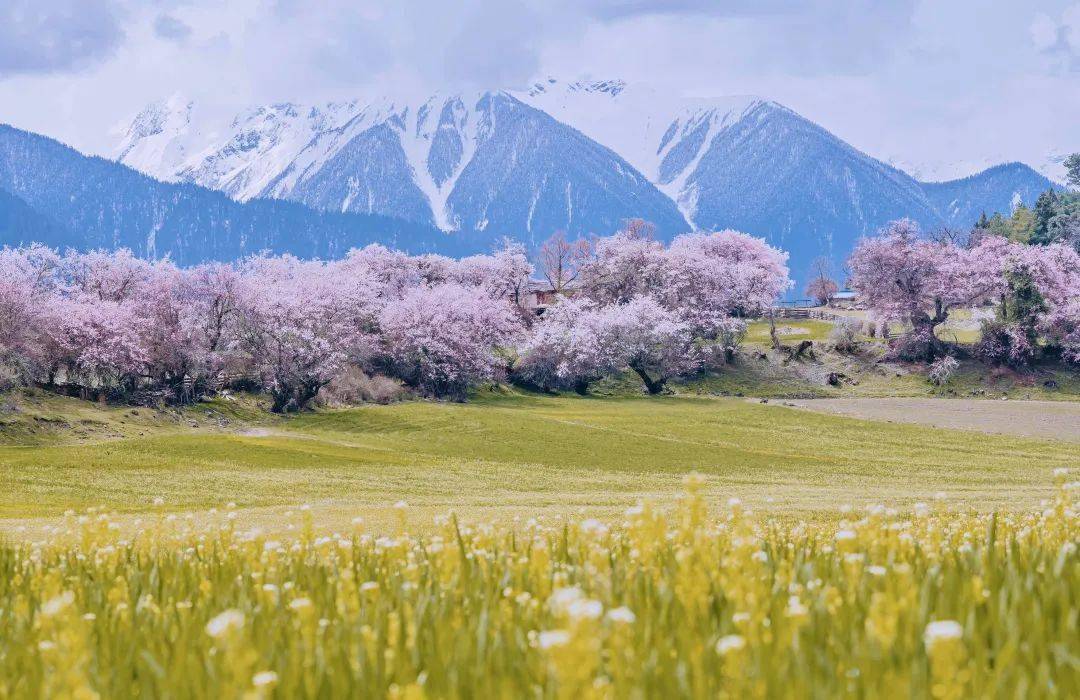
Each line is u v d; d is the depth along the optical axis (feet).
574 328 433.89
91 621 15.19
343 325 363.76
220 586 20.40
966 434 307.78
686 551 17.39
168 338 322.55
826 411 373.20
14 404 265.13
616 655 10.89
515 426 289.12
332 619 16.14
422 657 12.66
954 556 19.88
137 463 196.95
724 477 216.54
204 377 330.75
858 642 12.31
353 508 129.39
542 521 72.02
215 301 334.85
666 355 432.25
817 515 93.97
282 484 183.62
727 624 13.79
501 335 429.79
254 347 326.24
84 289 357.00
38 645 12.24
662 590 16.33
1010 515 74.43
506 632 13.78
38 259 334.85
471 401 390.01
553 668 10.17
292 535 62.69
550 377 435.94
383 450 246.06
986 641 12.94
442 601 16.39
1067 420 343.05
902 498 147.02
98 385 317.01
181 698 11.28
